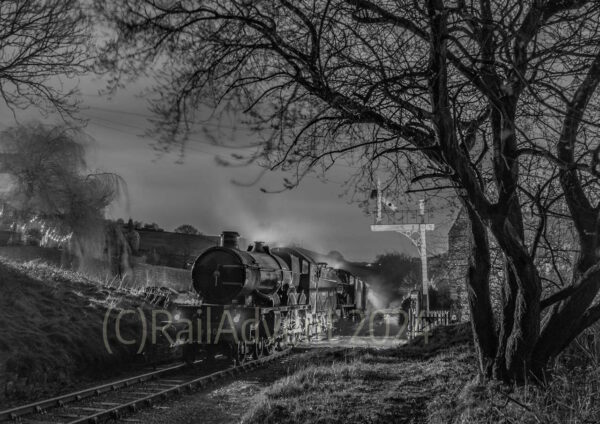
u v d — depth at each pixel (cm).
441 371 1060
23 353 1326
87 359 1517
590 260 759
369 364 1268
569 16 520
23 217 2870
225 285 1730
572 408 632
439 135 576
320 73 535
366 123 632
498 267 1167
